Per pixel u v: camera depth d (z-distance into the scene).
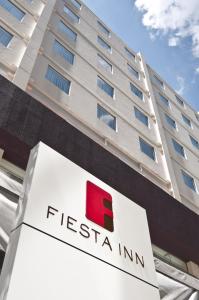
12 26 10.42
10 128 5.89
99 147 7.89
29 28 11.10
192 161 16.23
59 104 9.73
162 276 4.76
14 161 6.30
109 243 3.66
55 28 13.29
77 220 3.51
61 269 2.84
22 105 6.48
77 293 2.78
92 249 3.34
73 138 7.22
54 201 3.43
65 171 4.02
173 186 12.00
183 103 22.06
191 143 17.91
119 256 3.62
